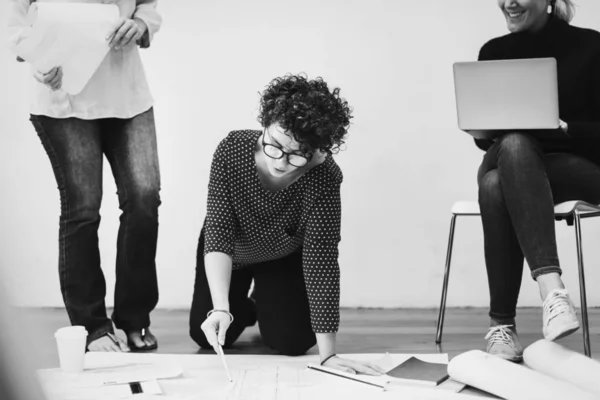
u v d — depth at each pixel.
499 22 2.90
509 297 1.90
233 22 2.96
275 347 1.97
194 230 2.99
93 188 2.03
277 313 1.96
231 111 2.97
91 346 2.01
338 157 2.97
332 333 1.74
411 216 2.96
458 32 2.92
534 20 2.08
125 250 2.09
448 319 2.69
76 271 2.02
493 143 1.98
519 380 1.44
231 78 2.97
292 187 1.72
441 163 2.94
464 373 1.53
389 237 2.97
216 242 1.73
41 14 1.90
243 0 2.96
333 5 2.94
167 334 2.38
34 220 2.97
